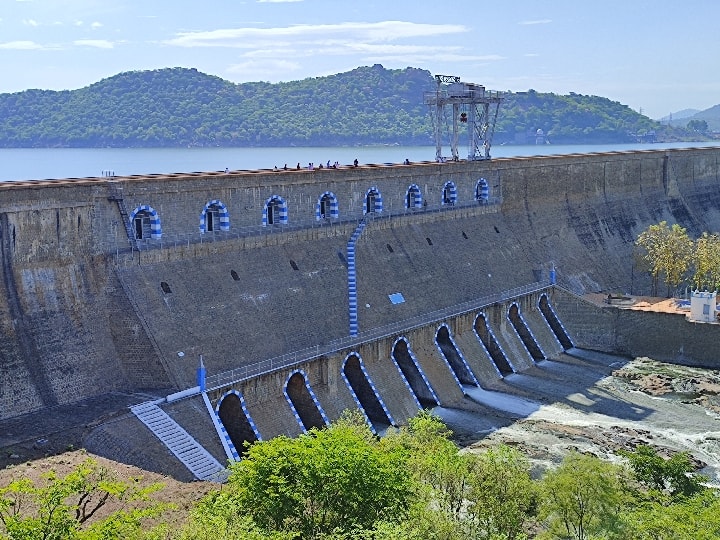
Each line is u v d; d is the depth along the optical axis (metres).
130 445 67.25
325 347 91.69
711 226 189.88
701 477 79.19
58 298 77.19
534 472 81.88
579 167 161.00
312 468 52.62
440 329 108.38
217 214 94.31
